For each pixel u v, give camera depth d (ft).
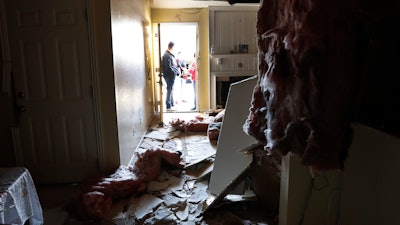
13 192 6.39
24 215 6.84
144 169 11.41
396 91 3.96
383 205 5.26
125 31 13.12
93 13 10.76
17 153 11.36
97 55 11.03
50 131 11.39
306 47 3.76
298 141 4.09
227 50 22.39
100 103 11.32
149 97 20.16
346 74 3.86
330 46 3.76
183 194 10.50
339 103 3.93
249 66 22.40
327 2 3.74
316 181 7.18
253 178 9.55
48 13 10.71
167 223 8.79
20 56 10.87
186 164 12.89
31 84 11.07
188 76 28.60
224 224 8.66
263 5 4.94
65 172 11.66
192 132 18.21
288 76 4.18
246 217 9.00
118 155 11.73
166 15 22.15
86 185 10.43
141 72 17.01
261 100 5.25
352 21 3.78
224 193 9.14
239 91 9.89
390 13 3.89
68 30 10.84
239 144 9.80
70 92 11.20
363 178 5.79
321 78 3.83
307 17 3.82
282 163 7.66
